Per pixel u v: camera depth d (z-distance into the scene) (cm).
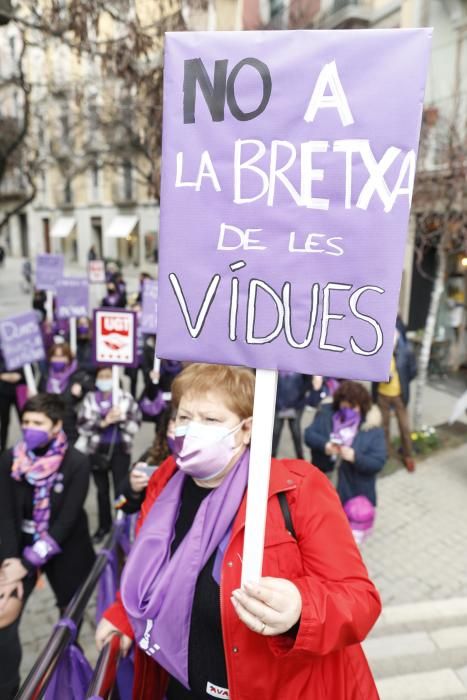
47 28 493
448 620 361
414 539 464
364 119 119
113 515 485
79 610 209
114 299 1252
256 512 126
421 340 980
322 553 138
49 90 1086
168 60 128
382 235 121
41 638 351
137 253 2752
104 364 431
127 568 163
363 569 141
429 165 740
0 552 271
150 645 155
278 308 129
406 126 117
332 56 119
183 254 133
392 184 120
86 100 1277
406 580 408
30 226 3619
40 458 276
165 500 172
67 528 279
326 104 121
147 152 820
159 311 136
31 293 2242
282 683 140
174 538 164
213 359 134
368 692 150
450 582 406
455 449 662
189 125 129
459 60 841
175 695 170
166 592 152
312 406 571
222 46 124
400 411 598
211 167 129
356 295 125
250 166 127
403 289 1009
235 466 161
